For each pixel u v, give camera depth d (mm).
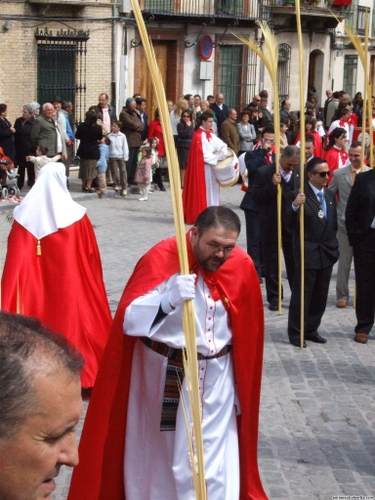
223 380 4277
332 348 8328
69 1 19859
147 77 23078
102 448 4156
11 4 19172
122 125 18172
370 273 8406
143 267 4125
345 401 6941
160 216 15570
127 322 4000
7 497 1492
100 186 17156
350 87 31672
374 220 8188
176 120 18531
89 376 6469
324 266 8195
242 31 25406
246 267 4305
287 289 10562
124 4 21344
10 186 15461
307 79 29125
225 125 19484
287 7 26656
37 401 1470
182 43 23812
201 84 24766
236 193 19359
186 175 14398
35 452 1485
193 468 3375
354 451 5996
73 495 4195
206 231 4008
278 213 9102
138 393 4238
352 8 30641
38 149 15469
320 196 8109
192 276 3768
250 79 26094
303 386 7250
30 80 19859
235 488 4270
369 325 8539
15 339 1500
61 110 17125
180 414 4117
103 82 21359
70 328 6516
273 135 10438
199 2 23891
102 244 12883
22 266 6555
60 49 20281
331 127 19641
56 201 6723
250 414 4500
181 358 4098
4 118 15938
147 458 4254
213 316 4207
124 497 4363
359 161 9352
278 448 5984
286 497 5281
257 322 4371
